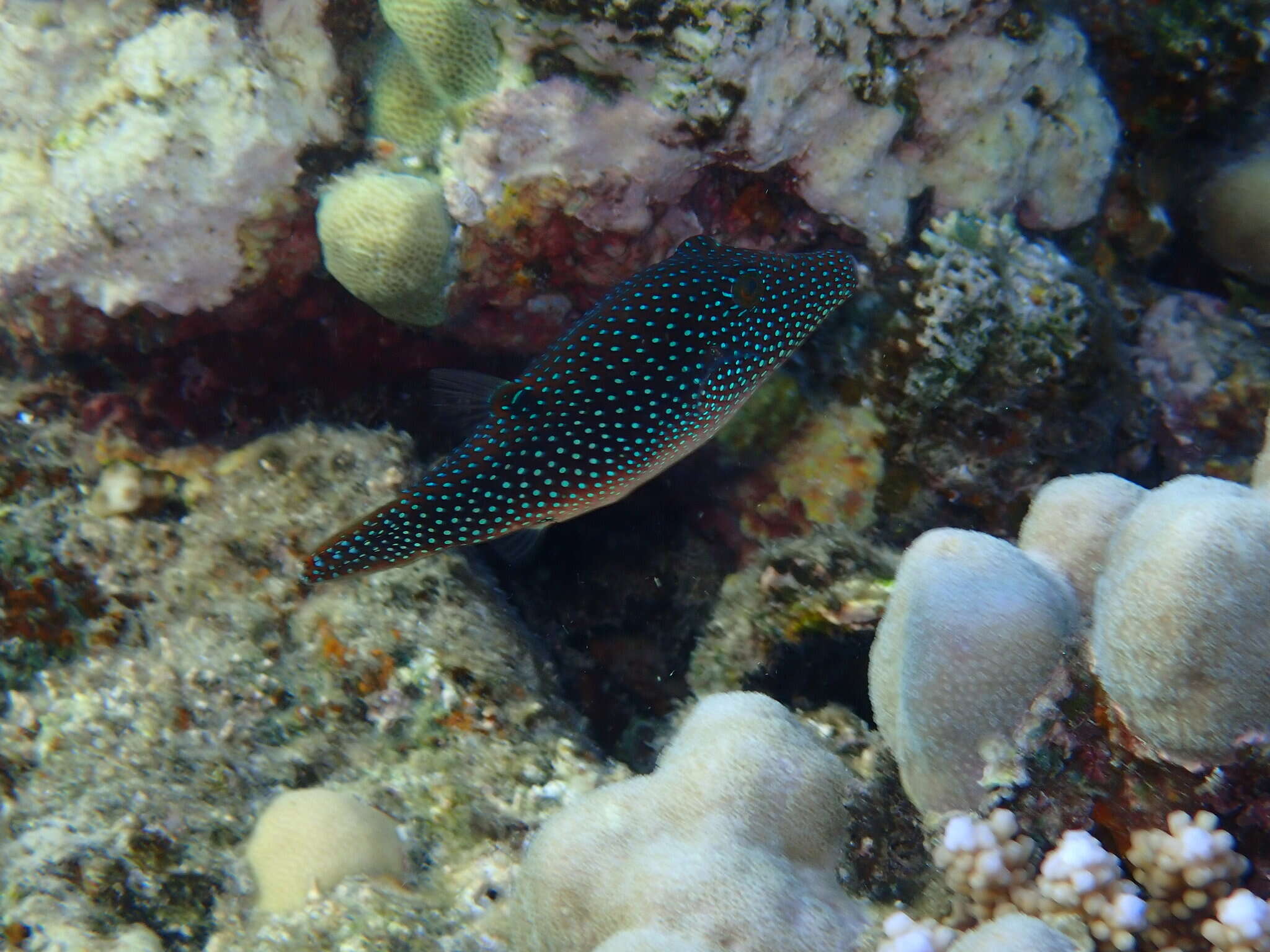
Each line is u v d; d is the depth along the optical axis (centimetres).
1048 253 23
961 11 22
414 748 22
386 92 22
